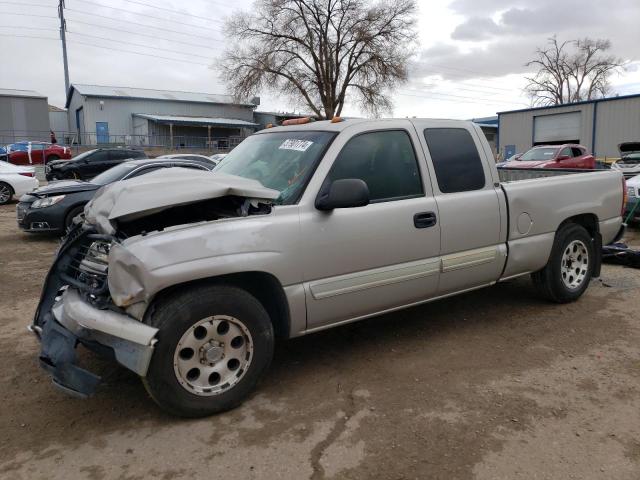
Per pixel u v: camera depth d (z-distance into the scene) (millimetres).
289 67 44562
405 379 3916
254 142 4758
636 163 16562
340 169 3896
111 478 2844
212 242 3287
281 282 3562
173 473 2873
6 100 42781
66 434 3258
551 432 3209
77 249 3902
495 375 3965
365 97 45156
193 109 51344
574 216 5414
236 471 2881
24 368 4191
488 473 2840
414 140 4332
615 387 3754
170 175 3764
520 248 4891
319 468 2893
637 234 10078
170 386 3219
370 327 4965
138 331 3100
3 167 15578
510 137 37125
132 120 48781
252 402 3605
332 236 3744
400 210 4082
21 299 6062
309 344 4586
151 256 3109
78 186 9766
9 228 11281
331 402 3594
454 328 4922
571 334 4746
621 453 2996
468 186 4555
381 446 3088
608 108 31750
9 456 3043
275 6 42562
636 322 5027
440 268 4340
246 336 3475
